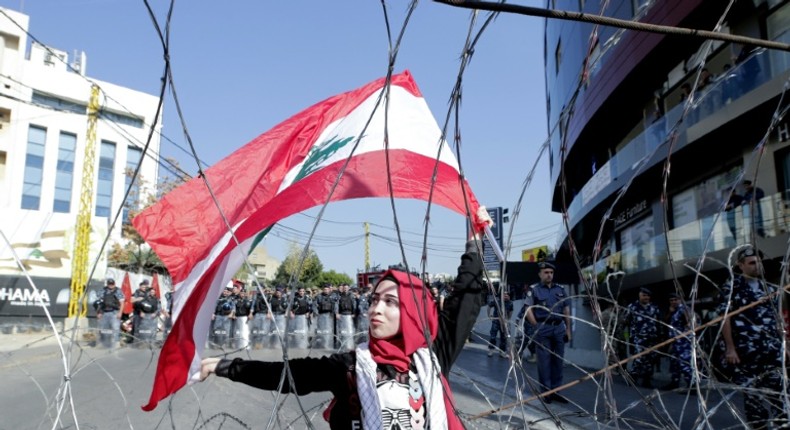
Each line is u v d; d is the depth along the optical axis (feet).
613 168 65.67
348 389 6.77
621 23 5.73
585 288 8.20
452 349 7.09
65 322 67.46
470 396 21.91
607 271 57.57
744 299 14.56
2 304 75.46
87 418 19.39
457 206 10.55
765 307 14.20
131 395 23.43
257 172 11.53
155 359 34.45
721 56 49.47
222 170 11.28
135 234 110.01
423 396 6.56
